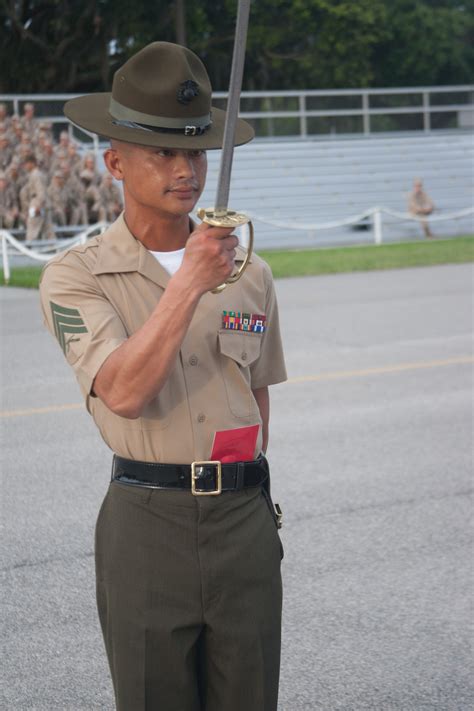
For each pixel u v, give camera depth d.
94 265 3.49
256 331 3.66
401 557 7.51
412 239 37.69
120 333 3.42
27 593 6.94
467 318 18.27
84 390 3.54
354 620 6.55
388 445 10.27
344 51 59.69
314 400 12.20
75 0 51.84
